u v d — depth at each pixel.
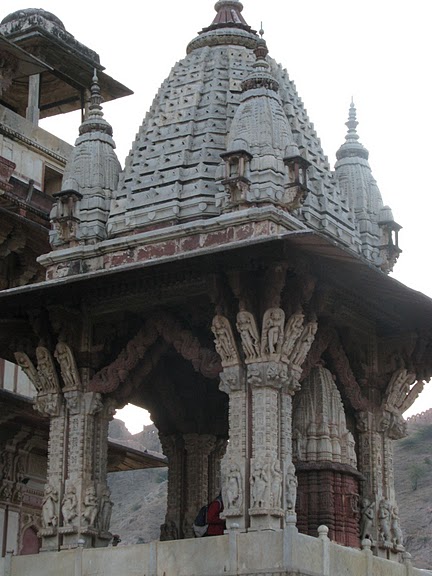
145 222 20.36
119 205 20.95
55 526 19.88
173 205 20.08
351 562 17.64
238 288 18.73
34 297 20.22
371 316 21.34
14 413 26.95
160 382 22.39
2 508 27.55
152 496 60.59
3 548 27.33
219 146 20.64
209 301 19.91
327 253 18.22
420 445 67.06
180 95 21.80
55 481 20.19
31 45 32.50
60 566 18.52
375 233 22.06
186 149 20.70
